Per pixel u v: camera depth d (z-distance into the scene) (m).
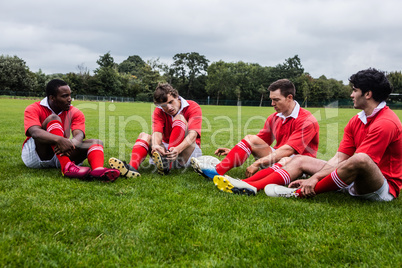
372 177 2.87
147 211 2.67
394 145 3.01
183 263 1.85
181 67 93.31
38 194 2.99
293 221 2.56
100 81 73.88
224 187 3.33
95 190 3.21
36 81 66.56
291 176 3.38
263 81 81.75
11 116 14.55
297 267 1.85
